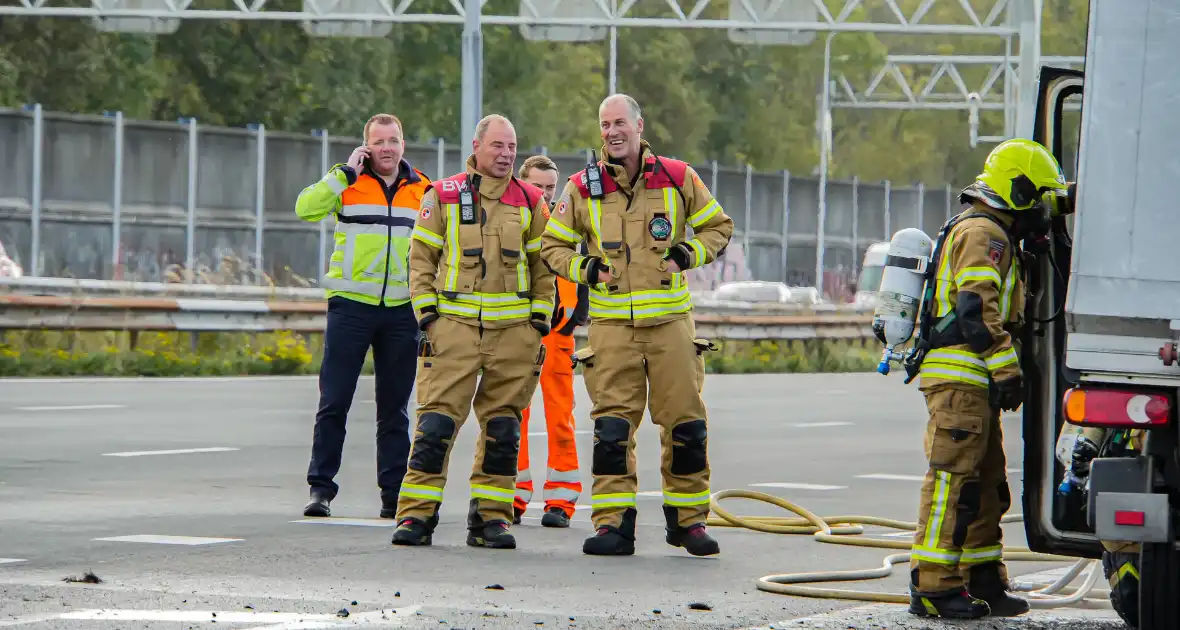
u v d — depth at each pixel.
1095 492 21.02
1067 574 26.84
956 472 24.67
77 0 168.50
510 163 32.44
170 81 177.38
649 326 30.67
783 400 77.50
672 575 28.25
